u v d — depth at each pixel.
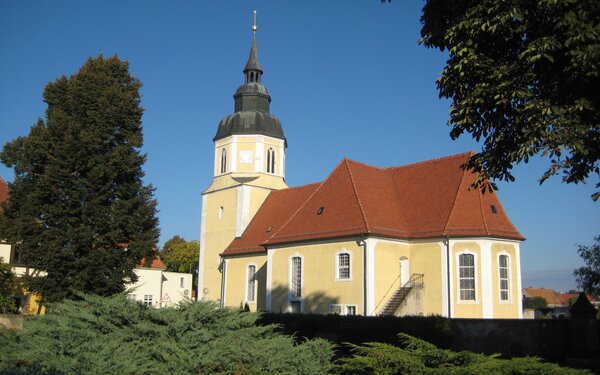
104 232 29.44
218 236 51.53
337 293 35.34
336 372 11.98
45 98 31.36
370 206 36.56
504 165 13.56
